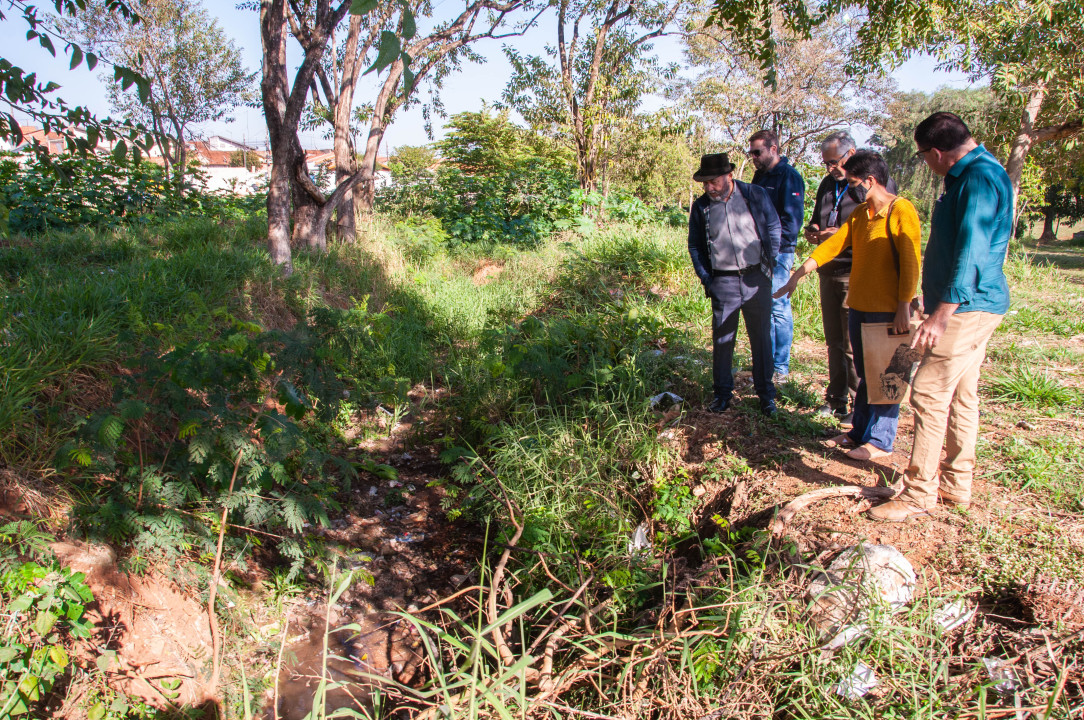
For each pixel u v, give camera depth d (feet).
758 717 8.34
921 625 8.71
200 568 11.55
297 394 12.28
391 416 19.49
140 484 11.00
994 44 34.99
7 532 9.47
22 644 8.62
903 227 11.68
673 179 71.72
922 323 10.12
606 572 11.94
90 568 10.24
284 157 24.16
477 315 26.20
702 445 14.99
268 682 11.02
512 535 13.29
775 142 17.49
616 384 17.65
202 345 11.47
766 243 15.30
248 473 11.28
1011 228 9.89
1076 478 11.69
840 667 8.41
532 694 9.24
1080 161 58.18
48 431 12.00
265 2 24.41
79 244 22.97
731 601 9.30
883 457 13.46
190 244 24.45
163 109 66.44
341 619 12.51
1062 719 7.33
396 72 32.53
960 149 9.91
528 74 49.49
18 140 11.07
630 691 8.93
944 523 10.69
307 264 25.85
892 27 20.59
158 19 66.49
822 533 10.90
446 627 12.08
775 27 69.46
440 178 42.98
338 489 15.83
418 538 14.83
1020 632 8.64
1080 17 32.86
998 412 14.96
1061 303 24.88
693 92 75.46
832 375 15.34
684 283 27.22
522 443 15.97
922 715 7.69
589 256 29.89
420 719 8.87
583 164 50.26
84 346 13.92
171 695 10.14
